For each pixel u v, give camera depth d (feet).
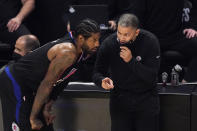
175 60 57.21
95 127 40.98
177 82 42.22
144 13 55.88
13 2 59.06
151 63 36.14
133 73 36.35
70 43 32.17
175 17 56.34
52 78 32.40
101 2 56.65
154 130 37.86
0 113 41.11
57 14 59.62
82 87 41.70
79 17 52.21
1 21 58.80
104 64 38.22
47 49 33.12
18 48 36.58
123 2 56.65
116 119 38.34
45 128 35.40
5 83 35.42
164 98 39.29
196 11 57.31
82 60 33.99
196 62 55.16
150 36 36.40
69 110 41.22
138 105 37.09
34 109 33.24
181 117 39.09
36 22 61.36
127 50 34.88
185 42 56.39
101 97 40.16
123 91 37.58
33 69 33.65
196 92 39.06
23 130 34.83
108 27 52.65
